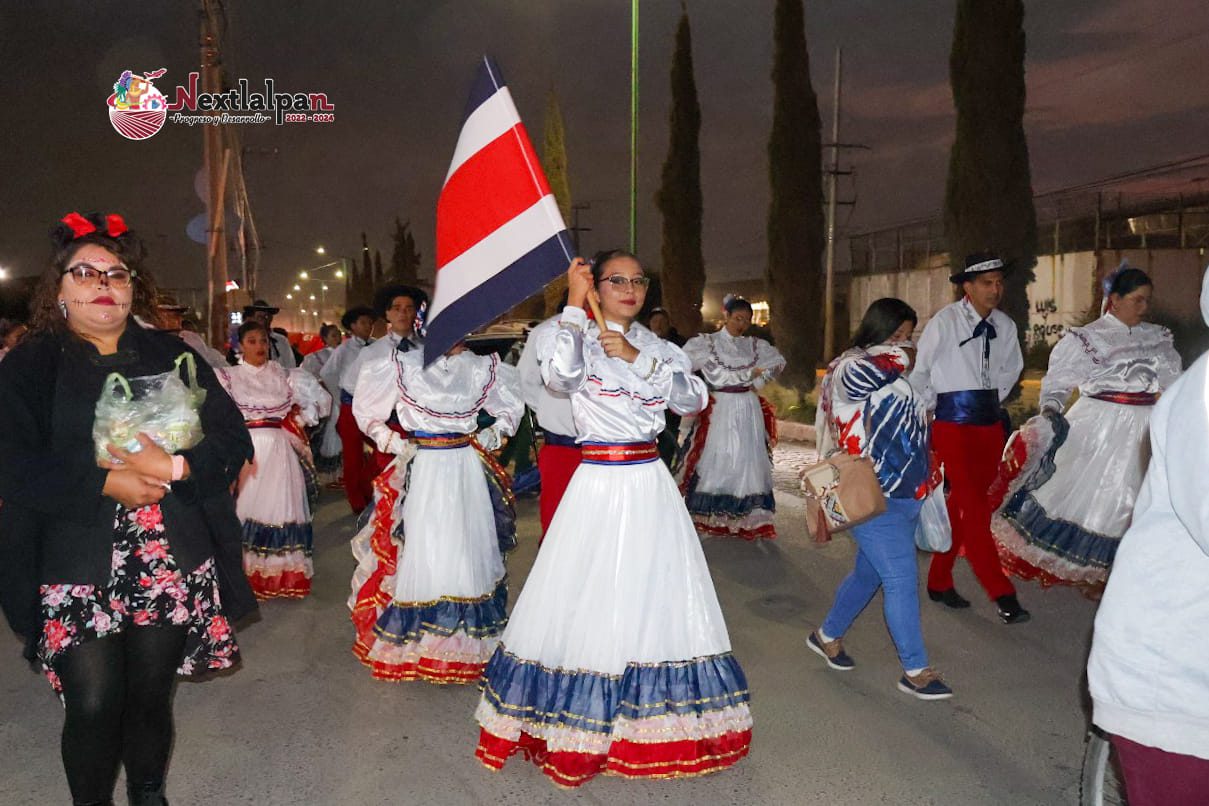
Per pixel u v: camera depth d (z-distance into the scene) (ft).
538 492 33.42
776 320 66.64
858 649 17.15
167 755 10.00
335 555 25.50
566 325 11.85
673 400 12.53
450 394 15.98
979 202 49.11
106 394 8.87
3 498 8.66
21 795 12.01
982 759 12.75
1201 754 6.66
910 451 14.28
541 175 11.98
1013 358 19.21
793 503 30.55
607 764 11.89
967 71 49.26
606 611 11.88
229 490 10.00
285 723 14.19
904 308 14.92
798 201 65.82
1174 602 6.72
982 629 18.12
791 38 65.98
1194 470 6.38
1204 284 6.84
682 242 79.77
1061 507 20.04
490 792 11.97
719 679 12.07
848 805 11.55
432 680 15.53
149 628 9.40
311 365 35.76
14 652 17.78
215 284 50.49
